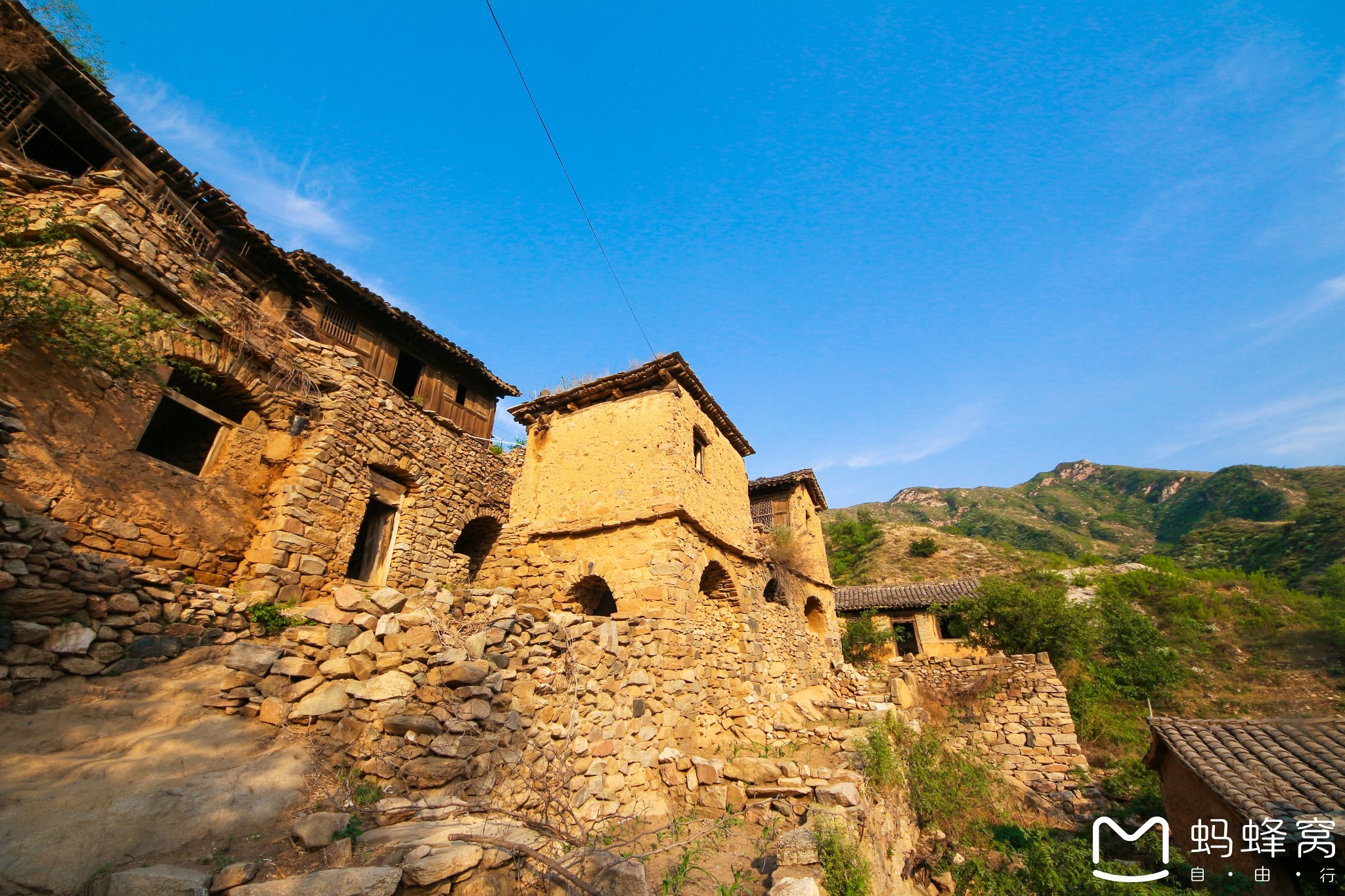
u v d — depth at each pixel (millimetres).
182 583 6223
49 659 4652
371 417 11023
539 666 6211
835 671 15828
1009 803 11141
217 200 10430
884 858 6992
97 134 9258
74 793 3223
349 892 2680
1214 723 9938
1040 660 14094
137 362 6871
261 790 3736
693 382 13312
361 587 10125
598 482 12312
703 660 10234
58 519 6188
